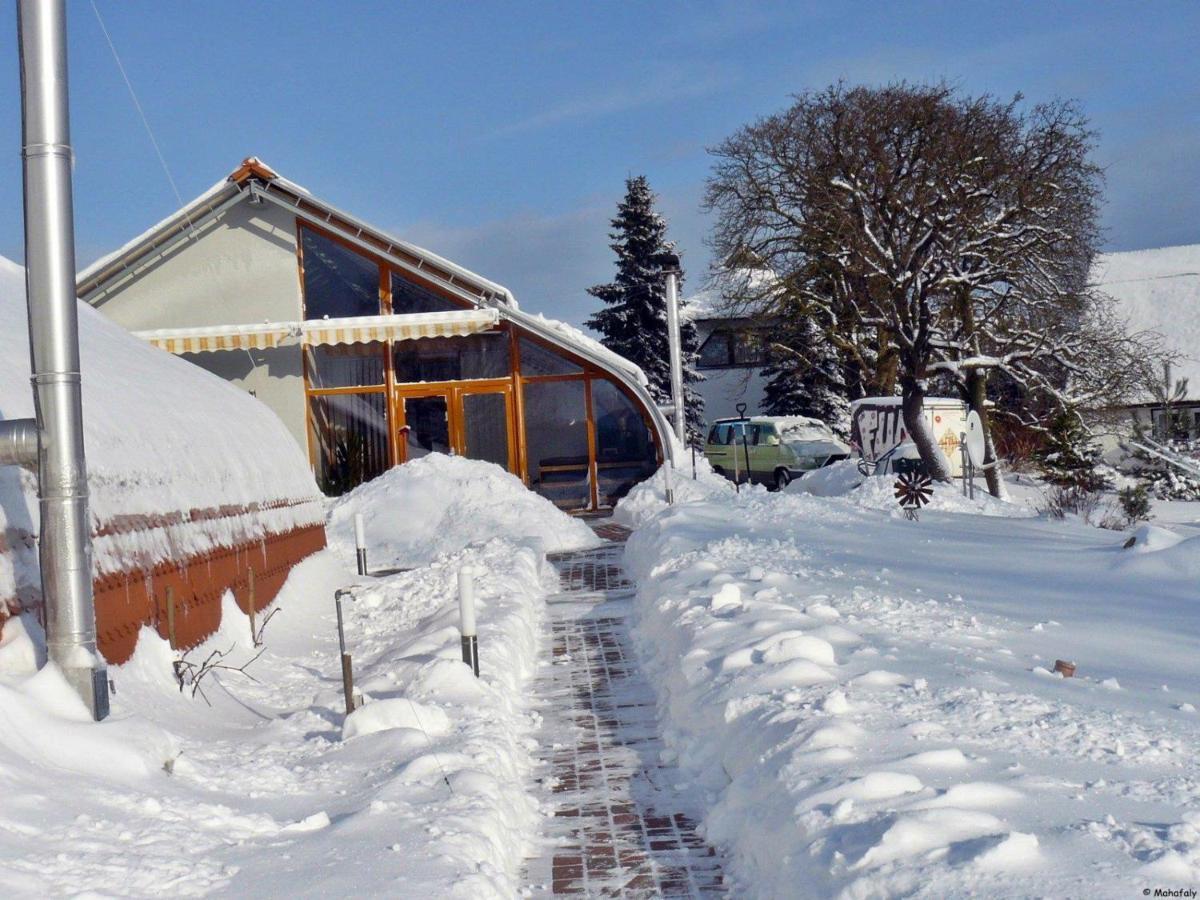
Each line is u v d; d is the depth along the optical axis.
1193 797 4.75
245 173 25.12
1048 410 34.25
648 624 11.41
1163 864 3.91
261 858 4.79
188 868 4.53
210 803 5.60
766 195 34.66
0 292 11.00
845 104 31.08
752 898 5.03
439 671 8.44
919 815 4.40
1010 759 5.34
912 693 6.65
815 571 12.02
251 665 10.56
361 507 20.95
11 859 4.26
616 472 25.36
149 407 10.85
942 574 11.92
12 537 6.96
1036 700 6.41
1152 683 7.26
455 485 21.12
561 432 25.41
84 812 4.97
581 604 13.88
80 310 14.02
